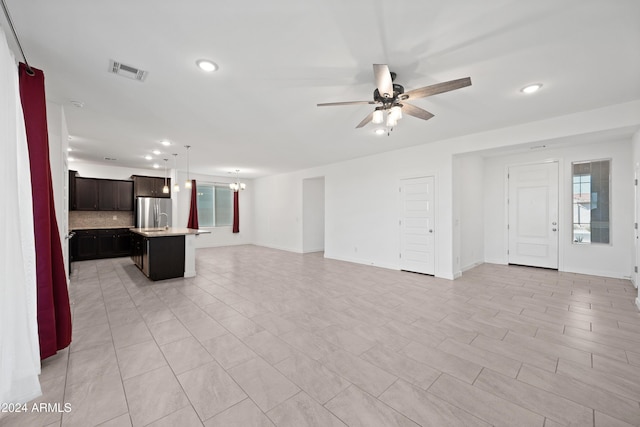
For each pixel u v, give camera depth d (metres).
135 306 3.51
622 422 1.58
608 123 3.28
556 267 5.51
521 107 3.33
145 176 7.63
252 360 2.25
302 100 3.11
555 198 5.51
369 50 2.18
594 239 5.09
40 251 2.14
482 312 3.28
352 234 6.64
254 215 10.34
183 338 2.63
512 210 6.05
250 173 8.92
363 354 2.34
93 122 3.86
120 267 5.96
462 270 5.50
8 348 1.69
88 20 1.83
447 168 4.85
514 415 1.64
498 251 6.25
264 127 4.10
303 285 4.51
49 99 3.08
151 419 1.61
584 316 3.13
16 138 1.75
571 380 1.97
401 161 5.56
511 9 1.74
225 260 6.88
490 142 4.26
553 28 1.91
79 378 2.00
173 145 5.20
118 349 2.42
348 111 3.44
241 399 1.78
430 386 1.91
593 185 5.09
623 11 1.74
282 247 8.95
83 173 7.09
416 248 5.37
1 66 1.59
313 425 1.57
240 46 2.13
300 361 2.23
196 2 1.67
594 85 2.76
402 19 1.83
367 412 1.67
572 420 1.59
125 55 2.25
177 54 2.23
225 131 4.30
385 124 3.94
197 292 4.12
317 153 5.96
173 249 4.97
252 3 1.68
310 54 2.23
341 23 1.87
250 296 3.93
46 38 2.02
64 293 2.34
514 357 2.28
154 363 2.20
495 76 2.58
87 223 7.14
